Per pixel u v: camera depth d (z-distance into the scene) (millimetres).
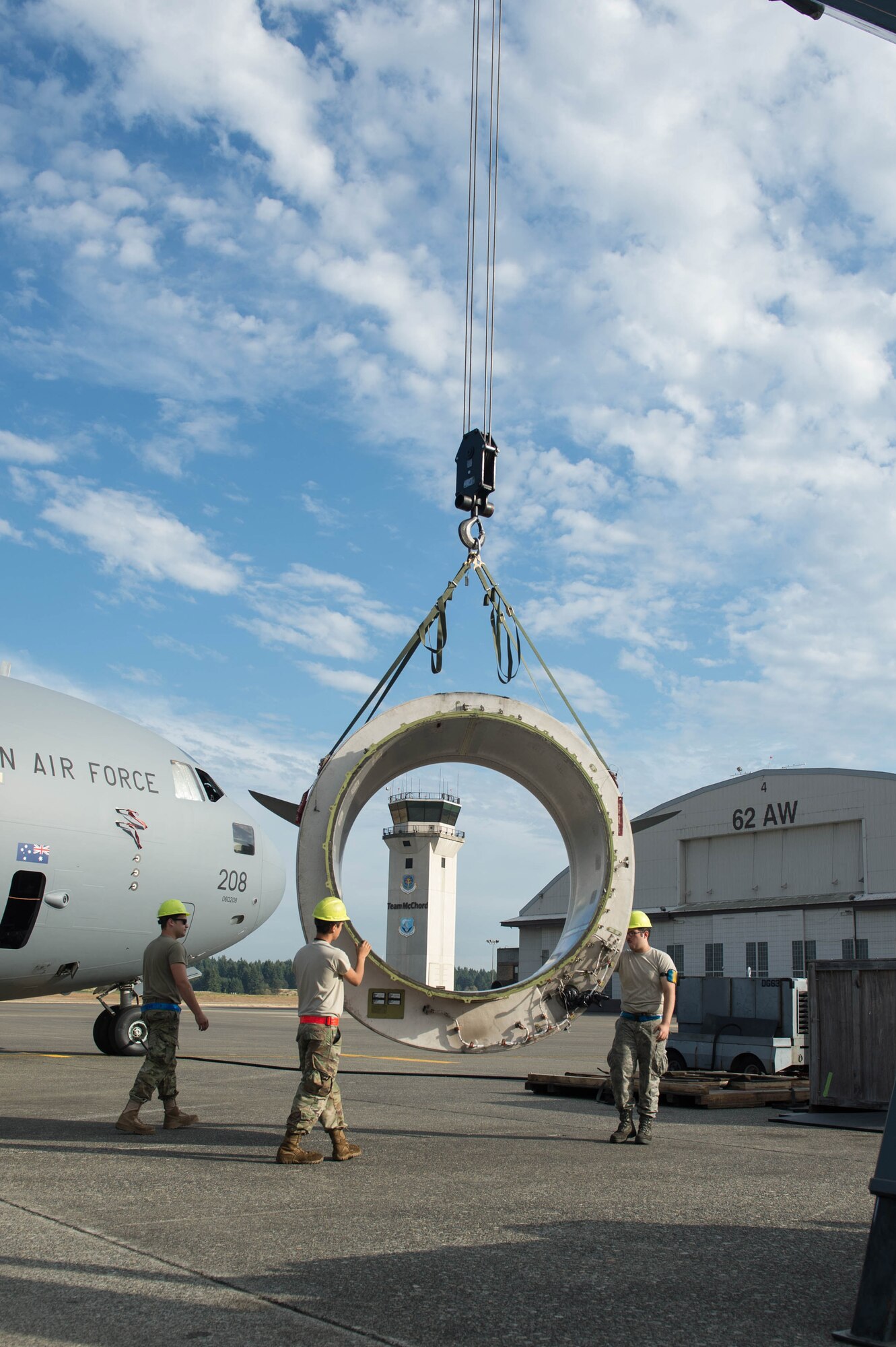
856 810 59406
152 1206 5770
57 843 14859
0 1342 3646
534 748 10500
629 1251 5035
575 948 9766
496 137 13234
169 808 16547
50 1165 6984
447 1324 3928
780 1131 9789
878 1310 3791
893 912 55844
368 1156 7598
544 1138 8805
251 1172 6852
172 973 8703
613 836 10062
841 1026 11633
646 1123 8602
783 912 60625
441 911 68188
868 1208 6121
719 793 66562
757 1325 4012
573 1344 3758
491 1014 9602
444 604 10305
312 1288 4320
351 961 9383
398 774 10922
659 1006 8773
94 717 16484
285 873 19375
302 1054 7410
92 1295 4184
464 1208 5875
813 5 6746
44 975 15531
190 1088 12492
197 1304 4098
